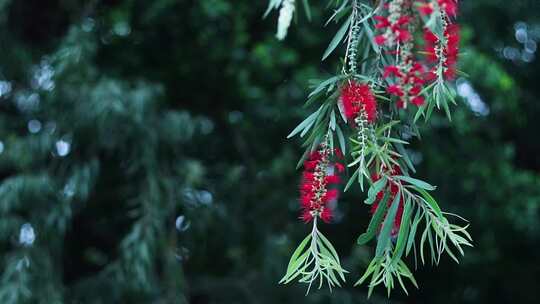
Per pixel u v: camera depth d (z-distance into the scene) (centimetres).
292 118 544
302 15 516
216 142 566
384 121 186
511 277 693
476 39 604
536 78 669
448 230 166
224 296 527
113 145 455
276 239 539
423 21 167
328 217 173
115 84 453
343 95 170
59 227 436
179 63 565
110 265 457
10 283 420
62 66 448
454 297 691
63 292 443
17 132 491
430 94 169
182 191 476
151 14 522
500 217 605
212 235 525
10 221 431
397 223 172
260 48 516
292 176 552
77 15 536
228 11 529
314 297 525
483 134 624
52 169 456
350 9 187
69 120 450
